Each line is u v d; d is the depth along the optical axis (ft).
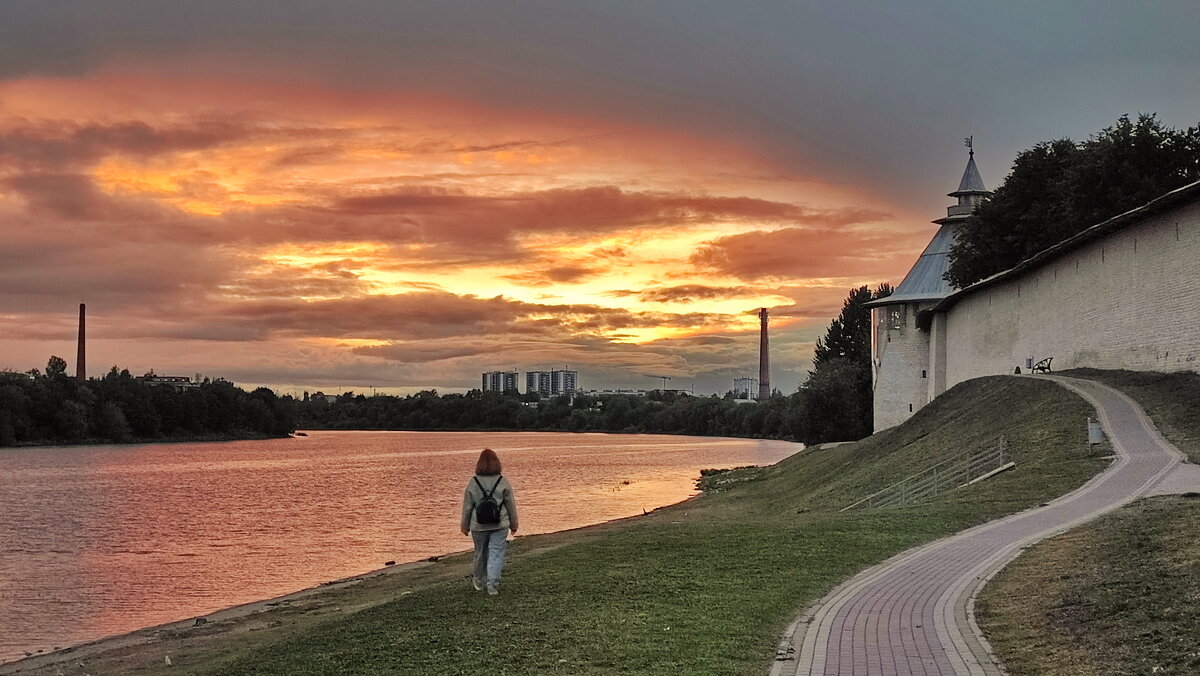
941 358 230.89
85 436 564.71
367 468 402.93
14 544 179.32
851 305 386.73
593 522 189.16
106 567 151.23
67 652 83.97
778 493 176.35
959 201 260.62
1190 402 104.53
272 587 131.95
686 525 100.89
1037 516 71.15
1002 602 47.55
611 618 46.91
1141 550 50.39
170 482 324.19
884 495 114.21
